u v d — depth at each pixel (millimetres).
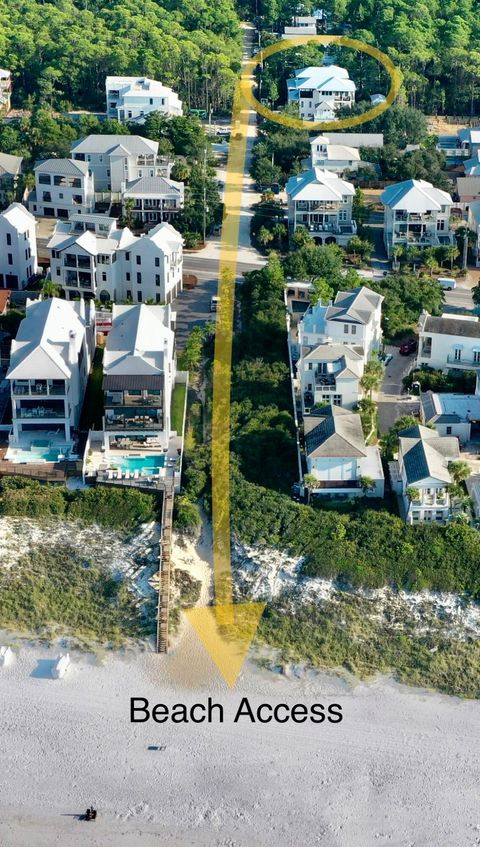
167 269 191750
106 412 152875
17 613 133375
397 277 194750
